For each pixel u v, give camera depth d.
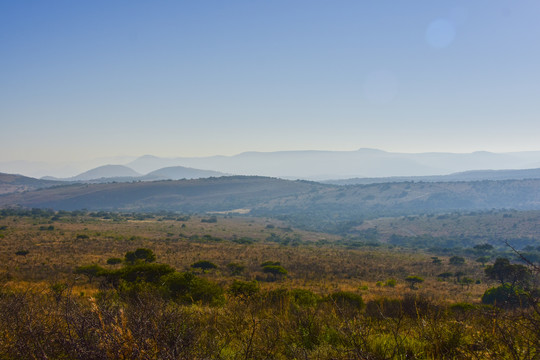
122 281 15.59
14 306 4.82
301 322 6.00
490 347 4.09
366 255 89.00
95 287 22.36
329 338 5.46
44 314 4.53
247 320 6.34
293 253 83.56
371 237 166.12
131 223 144.75
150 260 49.41
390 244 143.75
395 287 42.84
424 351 4.79
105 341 3.68
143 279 14.95
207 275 46.22
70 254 58.06
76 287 21.28
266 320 6.16
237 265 51.22
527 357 3.45
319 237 159.75
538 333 3.47
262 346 5.01
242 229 166.25
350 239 159.75
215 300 11.64
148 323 4.00
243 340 5.14
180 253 69.50
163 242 86.62
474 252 101.44
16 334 3.99
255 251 81.31
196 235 116.56
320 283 42.50
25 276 32.19
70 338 3.70
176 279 13.16
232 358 4.58
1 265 41.31
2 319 4.55
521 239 139.25
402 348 4.72
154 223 154.25
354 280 49.97
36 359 3.72
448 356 4.37
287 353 5.10
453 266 72.94
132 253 49.12
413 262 78.12
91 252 62.31
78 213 182.75
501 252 104.62
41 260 49.53
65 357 3.87
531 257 37.59
